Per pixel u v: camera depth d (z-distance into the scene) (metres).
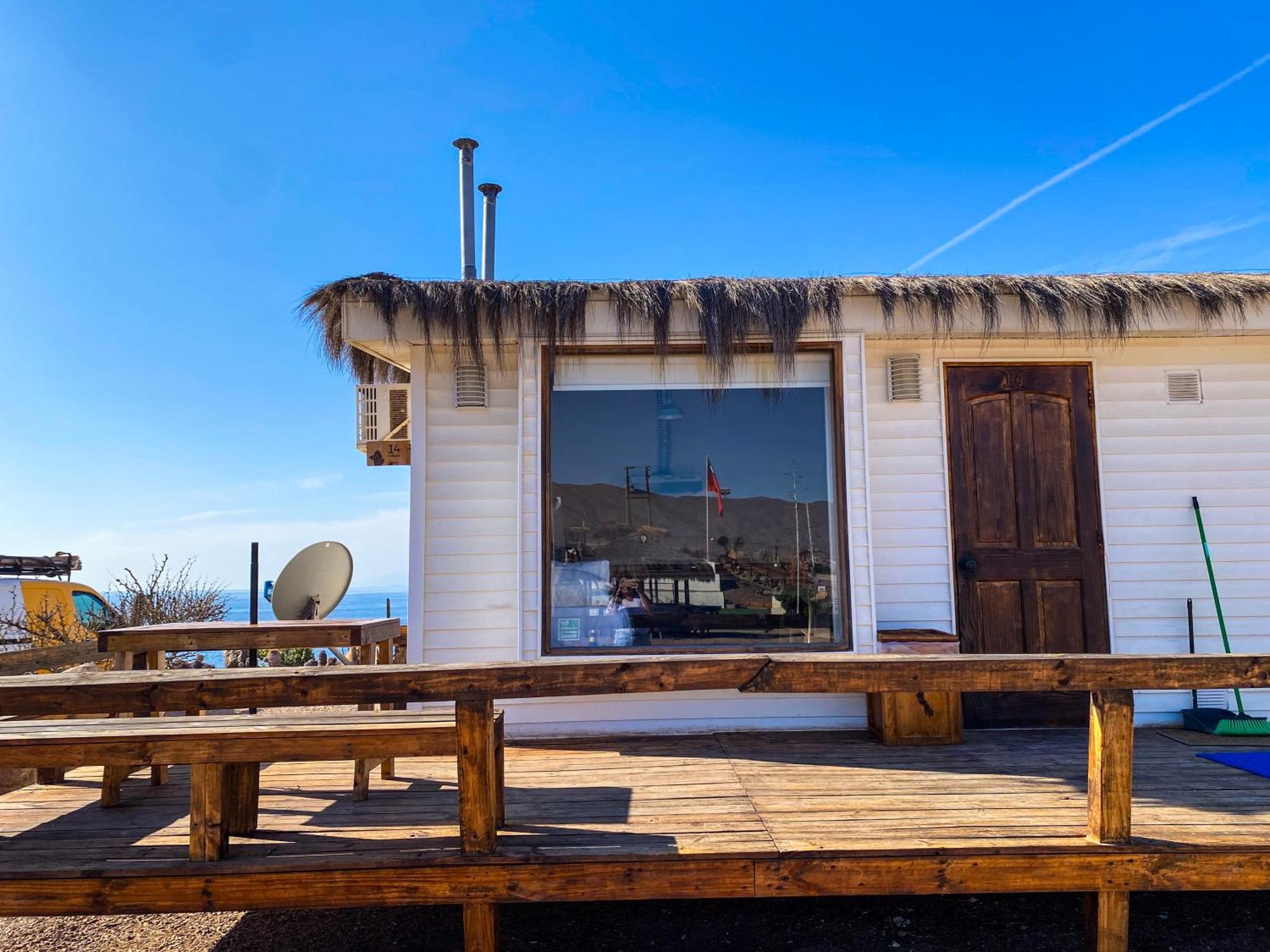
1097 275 5.09
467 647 5.05
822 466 5.07
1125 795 3.04
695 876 2.95
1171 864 3.00
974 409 5.34
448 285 4.91
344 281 4.87
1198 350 5.41
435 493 5.12
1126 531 5.29
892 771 4.05
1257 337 5.39
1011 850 2.99
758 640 4.99
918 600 5.20
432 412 5.16
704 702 4.99
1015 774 3.99
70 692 2.85
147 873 2.92
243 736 2.91
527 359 4.99
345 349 5.44
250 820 3.27
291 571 7.08
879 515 5.25
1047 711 4.98
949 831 3.16
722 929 3.51
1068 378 5.37
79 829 3.38
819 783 3.85
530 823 3.30
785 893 2.95
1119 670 3.04
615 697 4.97
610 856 2.95
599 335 4.95
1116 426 5.35
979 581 5.23
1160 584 5.25
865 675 3.01
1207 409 5.37
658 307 4.86
